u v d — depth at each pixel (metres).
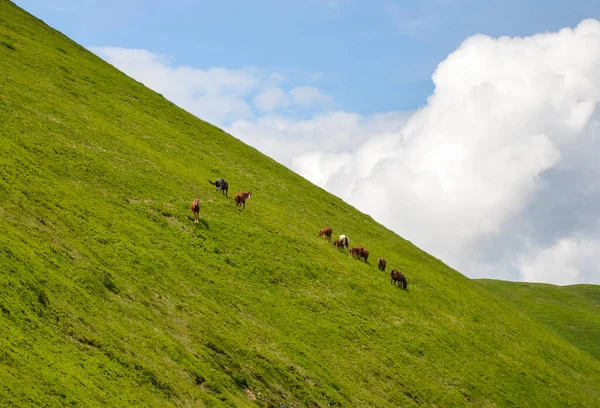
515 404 53.72
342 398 40.44
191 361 33.94
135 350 31.11
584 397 63.69
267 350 40.84
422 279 72.50
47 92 68.12
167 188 58.34
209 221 56.12
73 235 40.25
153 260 43.31
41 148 51.31
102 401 25.11
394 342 52.34
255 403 34.88
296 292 52.12
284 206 74.44
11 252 31.25
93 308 32.41
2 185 40.25
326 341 47.03
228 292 45.75
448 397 48.75
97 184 51.31
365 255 67.81
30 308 28.19
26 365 23.97
